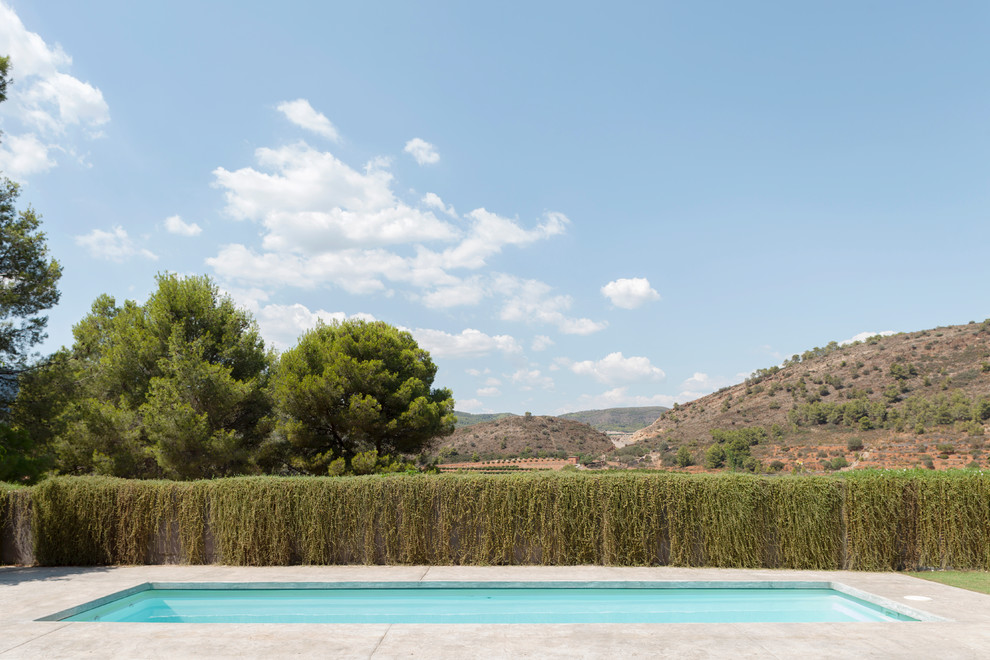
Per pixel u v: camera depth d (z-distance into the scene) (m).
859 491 9.56
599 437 90.69
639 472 10.22
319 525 9.80
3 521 10.30
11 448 12.26
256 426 18.86
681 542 9.55
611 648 4.95
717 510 9.58
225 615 7.37
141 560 10.02
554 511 9.70
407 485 9.88
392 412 19.70
